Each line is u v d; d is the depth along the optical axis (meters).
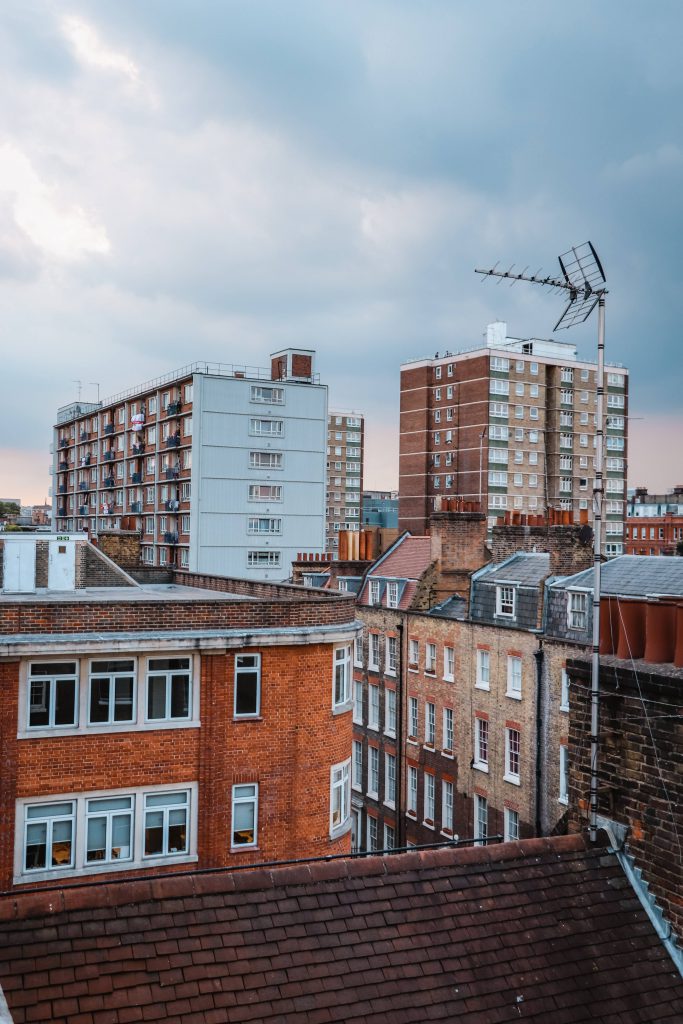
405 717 44.53
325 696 26.17
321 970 9.47
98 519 108.81
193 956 9.29
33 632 22.98
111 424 105.12
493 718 37.56
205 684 24.41
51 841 22.98
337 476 170.50
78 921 9.37
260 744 25.14
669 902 10.66
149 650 23.64
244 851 24.86
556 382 119.25
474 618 40.62
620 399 127.06
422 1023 9.16
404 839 43.94
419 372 122.88
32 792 22.73
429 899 10.52
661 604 11.62
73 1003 8.58
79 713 23.23
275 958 9.48
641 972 10.20
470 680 39.34
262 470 84.81
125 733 23.64
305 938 9.76
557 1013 9.59
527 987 9.78
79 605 23.45
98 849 23.52
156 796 24.06
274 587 32.28
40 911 9.36
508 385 115.31
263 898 10.09
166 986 8.95
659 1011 9.88
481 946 10.10
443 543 45.00
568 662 12.38
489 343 118.38
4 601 22.92
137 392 96.69
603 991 9.92
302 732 25.62
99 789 23.38
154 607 24.23
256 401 84.62
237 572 83.69
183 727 24.23
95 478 111.69
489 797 37.62
